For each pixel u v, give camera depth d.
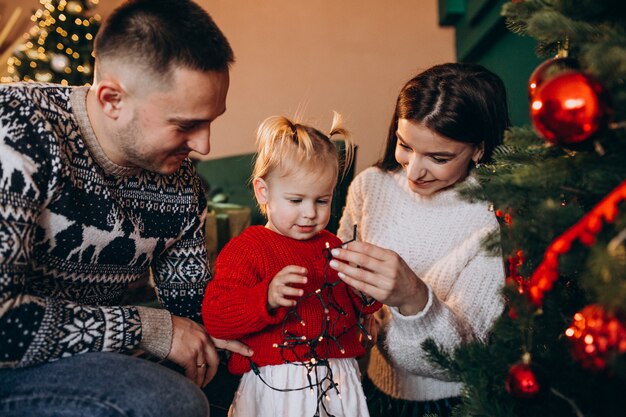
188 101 1.01
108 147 1.08
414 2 4.84
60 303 0.99
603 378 0.76
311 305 1.11
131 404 0.91
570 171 0.75
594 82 0.68
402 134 1.22
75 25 4.29
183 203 1.26
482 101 1.19
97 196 1.09
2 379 0.94
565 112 0.68
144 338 1.06
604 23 0.76
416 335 1.11
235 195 4.09
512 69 3.17
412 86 1.23
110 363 0.98
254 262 1.12
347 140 1.28
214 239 3.09
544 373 0.75
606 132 0.74
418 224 1.35
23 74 4.21
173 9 1.00
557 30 0.74
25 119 0.98
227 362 1.32
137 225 1.18
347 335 1.15
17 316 0.92
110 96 1.02
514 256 0.91
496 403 0.83
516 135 0.86
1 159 0.93
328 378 1.06
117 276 1.19
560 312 0.86
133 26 0.99
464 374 0.87
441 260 1.30
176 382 0.99
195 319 1.33
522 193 0.80
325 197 1.13
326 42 4.92
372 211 1.43
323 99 4.96
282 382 1.07
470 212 1.30
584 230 0.66
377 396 1.39
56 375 0.94
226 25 4.98
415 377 1.28
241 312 1.04
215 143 5.08
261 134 1.16
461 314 1.21
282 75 4.97
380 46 4.89
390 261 1.01
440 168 1.22
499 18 3.08
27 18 5.12
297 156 1.09
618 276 0.60
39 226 1.03
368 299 1.16
